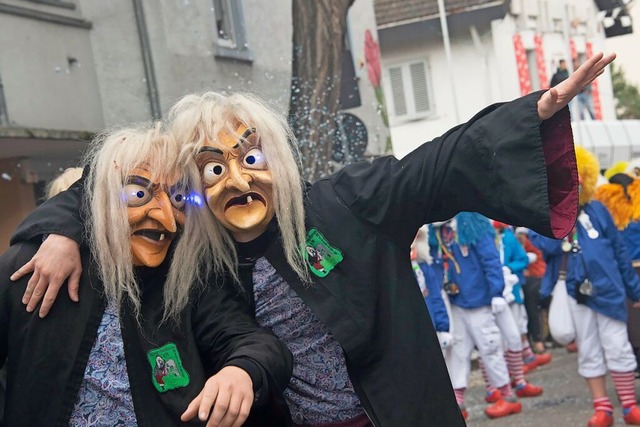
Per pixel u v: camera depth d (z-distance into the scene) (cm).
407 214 264
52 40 941
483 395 886
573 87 240
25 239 270
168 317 263
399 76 2539
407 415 259
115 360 261
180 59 1049
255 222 262
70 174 372
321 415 273
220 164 264
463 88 2514
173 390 259
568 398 789
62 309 262
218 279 270
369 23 1417
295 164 269
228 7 1134
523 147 246
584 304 636
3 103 871
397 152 2558
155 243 264
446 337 691
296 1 1195
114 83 1002
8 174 911
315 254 266
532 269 1068
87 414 261
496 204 252
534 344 1080
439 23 2480
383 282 265
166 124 279
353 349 260
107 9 1004
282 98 1180
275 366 246
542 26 2575
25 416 262
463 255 722
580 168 629
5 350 271
